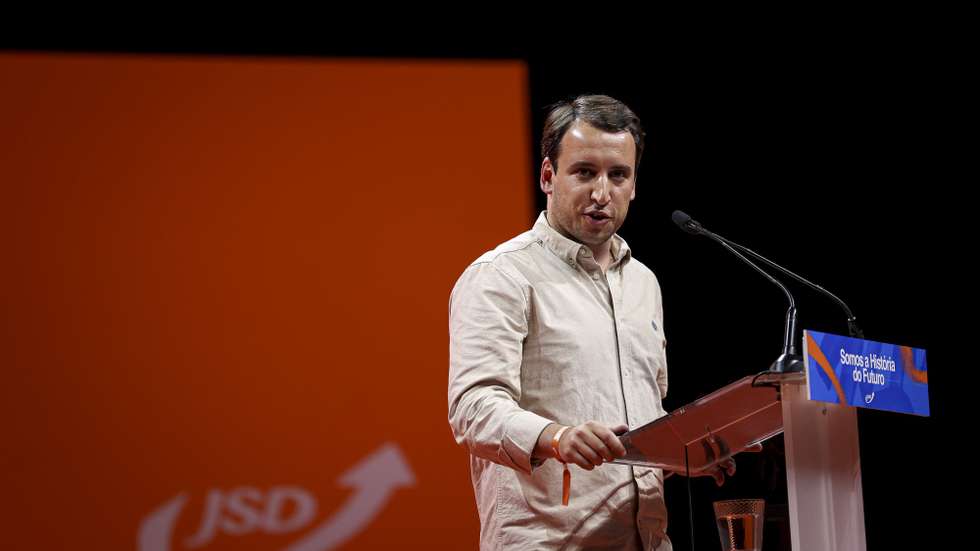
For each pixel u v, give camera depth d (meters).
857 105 9.34
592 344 4.52
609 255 4.85
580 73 9.19
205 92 8.05
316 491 7.74
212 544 7.54
